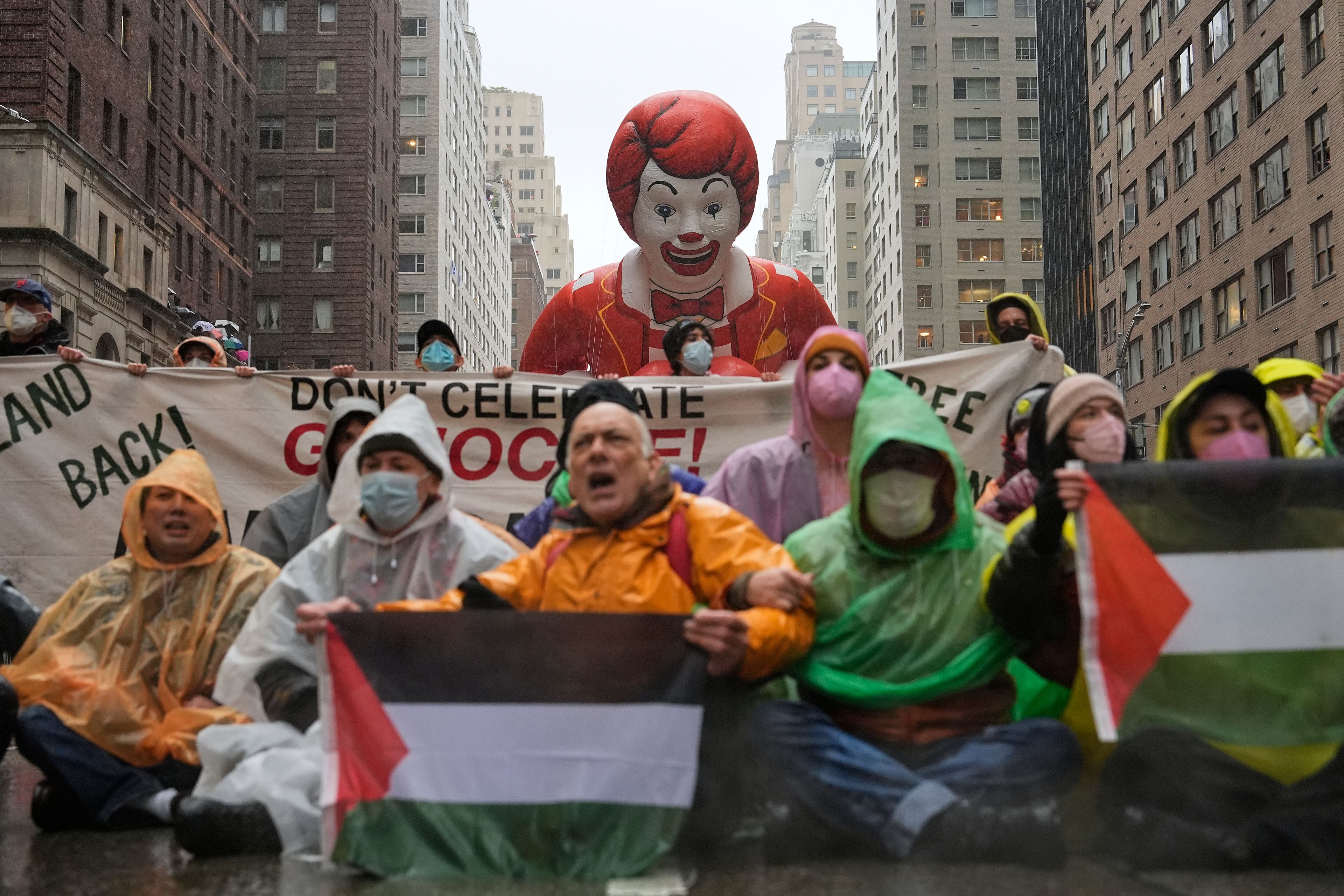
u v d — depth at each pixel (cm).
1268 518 388
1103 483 388
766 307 969
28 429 823
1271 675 381
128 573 504
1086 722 429
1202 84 4081
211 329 1492
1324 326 3322
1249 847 363
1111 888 336
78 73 3522
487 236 10875
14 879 369
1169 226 4412
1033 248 8119
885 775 382
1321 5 3309
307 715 443
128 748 477
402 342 7969
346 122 6122
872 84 9556
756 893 336
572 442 424
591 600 415
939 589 412
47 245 3256
